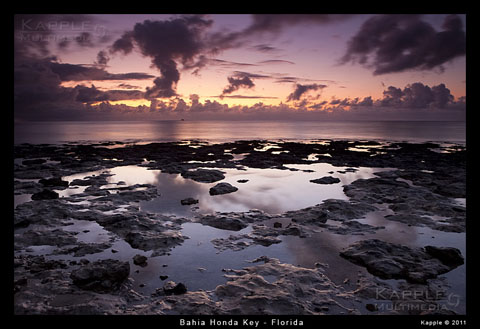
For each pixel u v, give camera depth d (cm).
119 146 3978
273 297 615
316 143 4316
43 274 704
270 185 1667
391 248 828
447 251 780
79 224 1057
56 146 3881
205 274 724
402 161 2411
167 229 1007
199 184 1695
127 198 1375
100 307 584
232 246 881
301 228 996
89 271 680
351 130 8931
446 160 2414
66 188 1585
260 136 6225
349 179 1811
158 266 762
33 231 955
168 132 8056
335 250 859
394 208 1218
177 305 596
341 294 641
